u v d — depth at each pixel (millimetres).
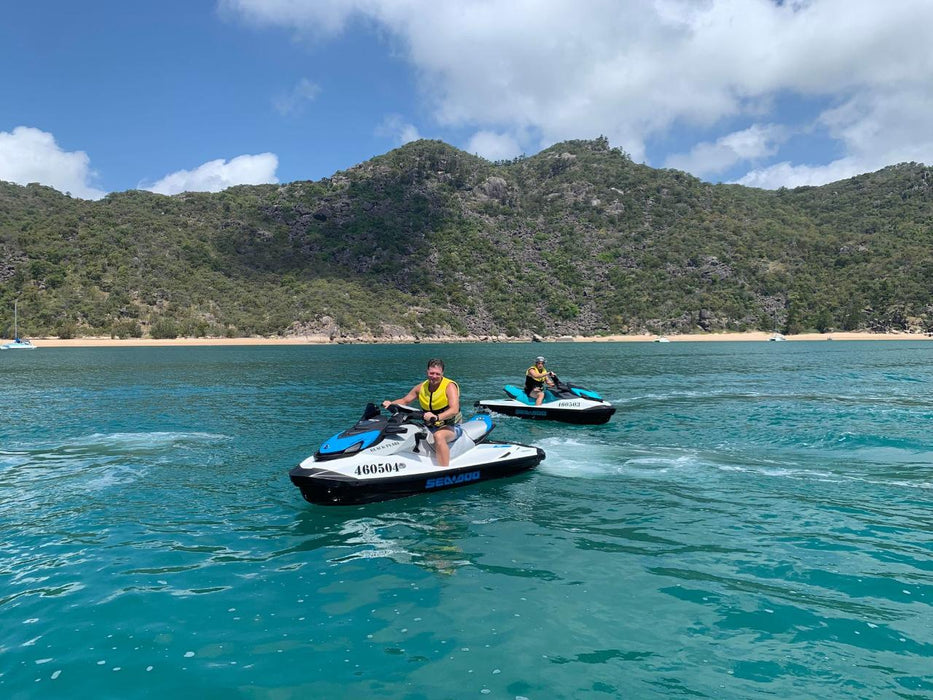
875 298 134500
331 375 27688
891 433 10703
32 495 6957
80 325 96188
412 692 3074
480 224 193750
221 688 3133
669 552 5090
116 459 8891
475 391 19328
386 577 4617
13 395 18219
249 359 46844
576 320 146000
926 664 3307
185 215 156500
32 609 4070
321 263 149000
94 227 130750
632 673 3240
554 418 12523
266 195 191250
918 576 4512
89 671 3299
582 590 4332
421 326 126250
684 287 154875
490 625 3811
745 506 6430
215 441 10312
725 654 3432
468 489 7262
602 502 6664
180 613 4012
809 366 34094
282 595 4297
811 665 3305
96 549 5246
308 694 3066
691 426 11758
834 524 5770
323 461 6602
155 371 31047
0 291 102000
